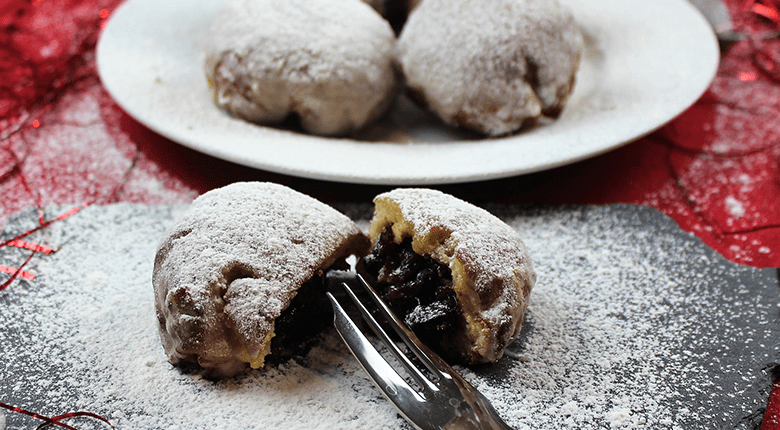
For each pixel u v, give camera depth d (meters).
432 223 0.31
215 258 0.30
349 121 0.40
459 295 0.31
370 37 0.41
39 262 0.34
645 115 0.38
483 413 0.29
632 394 0.30
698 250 0.35
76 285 0.33
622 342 0.32
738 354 0.31
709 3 0.47
